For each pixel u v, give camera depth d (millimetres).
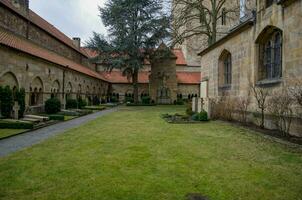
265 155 6887
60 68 24500
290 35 9977
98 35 36406
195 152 7266
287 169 5672
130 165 5977
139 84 48719
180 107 31922
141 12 35281
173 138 9531
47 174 5332
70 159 6504
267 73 12695
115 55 35969
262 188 4613
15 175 5273
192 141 8922
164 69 42219
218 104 16297
